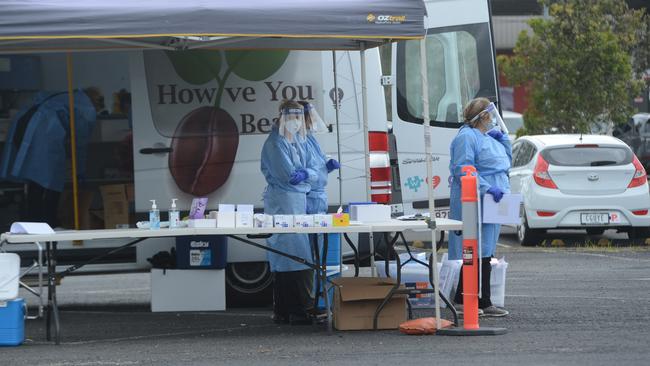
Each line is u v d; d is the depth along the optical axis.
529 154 59.44
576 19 84.12
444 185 44.62
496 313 34.03
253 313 36.91
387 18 29.75
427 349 28.45
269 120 36.97
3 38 28.27
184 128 36.66
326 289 32.25
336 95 36.88
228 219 30.66
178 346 30.05
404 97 44.56
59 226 39.88
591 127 85.25
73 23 28.41
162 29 28.70
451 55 45.28
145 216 36.53
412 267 34.78
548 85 85.00
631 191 57.03
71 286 48.38
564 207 56.88
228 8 28.94
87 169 39.72
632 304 36.62
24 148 39.00
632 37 86.69
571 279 44.28
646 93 98.75
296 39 35.47
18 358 28.53
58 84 40.22
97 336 32.44
